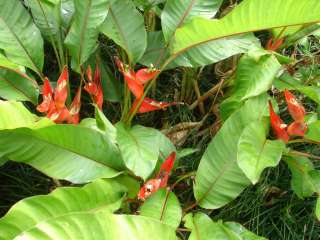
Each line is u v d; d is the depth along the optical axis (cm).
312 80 114
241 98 94
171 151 94
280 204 108
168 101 119
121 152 84
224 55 95
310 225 106
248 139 86
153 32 108
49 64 120
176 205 85
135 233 64
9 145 79
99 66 109
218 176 90
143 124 117
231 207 103
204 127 118
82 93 115
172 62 98
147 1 104
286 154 97
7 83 94
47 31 104
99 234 61
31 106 110
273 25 85
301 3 79
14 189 102
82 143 84
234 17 84
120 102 109
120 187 85
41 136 81
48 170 82
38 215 70
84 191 78
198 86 123
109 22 98
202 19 86
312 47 130
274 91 118
